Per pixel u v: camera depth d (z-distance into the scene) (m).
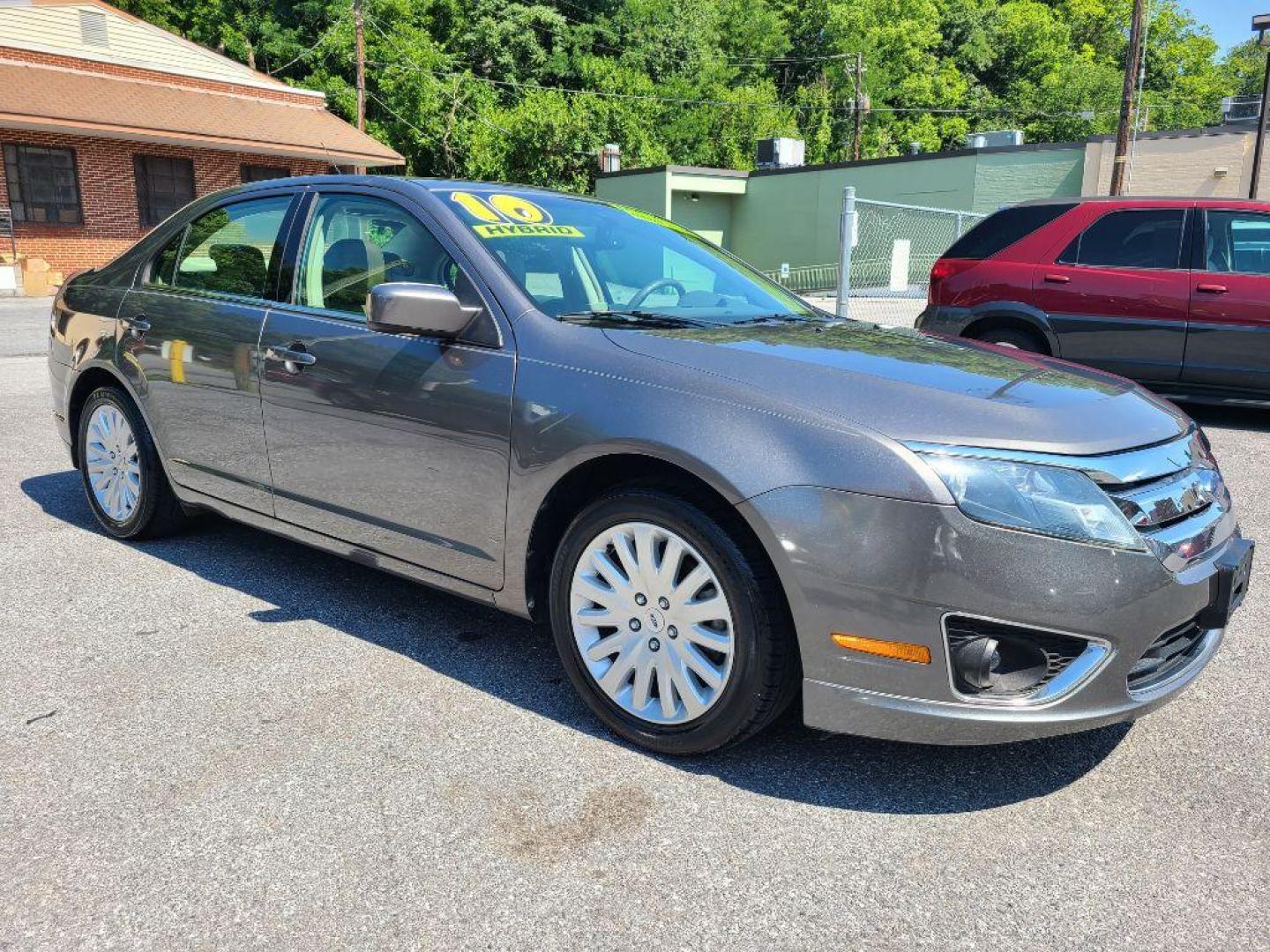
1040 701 2.29
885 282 18.23
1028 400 2.49
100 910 2.01
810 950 1.92
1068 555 2.23
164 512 4.26
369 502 3.22
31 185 22.95
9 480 5.45
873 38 60.22
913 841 2.28
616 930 1.97
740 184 34.31
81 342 4.34
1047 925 2.00
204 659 3.20
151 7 40.88
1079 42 72.00
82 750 2.63
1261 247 6.93
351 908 2.02
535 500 2.75
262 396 3.50
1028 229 7.81
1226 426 7.54
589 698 2.76
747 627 2.41
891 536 2.25
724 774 2.56
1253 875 2.16
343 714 2.85
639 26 52.00
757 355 2.65
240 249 3.82
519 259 3.12
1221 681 3.17
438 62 42.03
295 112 29.03
